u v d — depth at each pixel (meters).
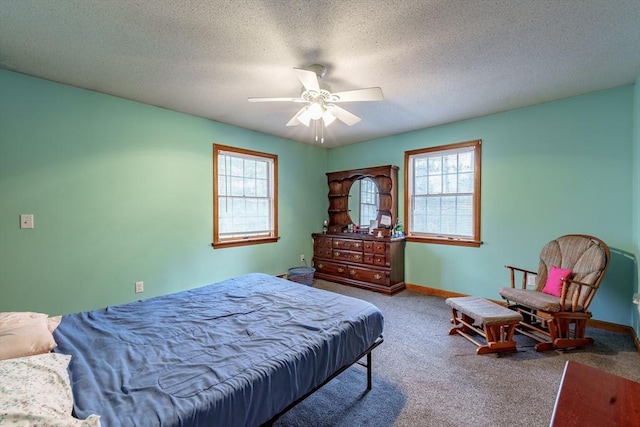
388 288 3.95
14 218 2.37
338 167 5.23
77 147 2.67
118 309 1.87
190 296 2.14
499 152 3.42
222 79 2.51
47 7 1.58
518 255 3.31
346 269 4.49
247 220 4.18
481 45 1.99
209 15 1.67
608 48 2.04
